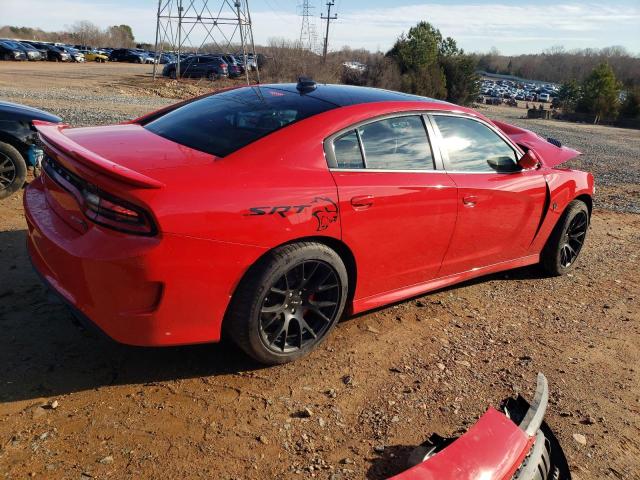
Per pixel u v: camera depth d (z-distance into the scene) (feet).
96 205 8.15
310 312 10.30
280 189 9.11
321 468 7.78
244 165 9.13
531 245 14.83
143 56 180.96
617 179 39.52
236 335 9.22
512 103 297.53
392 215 10.66
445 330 12.35
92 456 7.50
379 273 11.08
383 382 10.03
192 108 11.72
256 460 7.79
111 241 7.98
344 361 10.59
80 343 10.12
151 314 8.26
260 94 11.73
